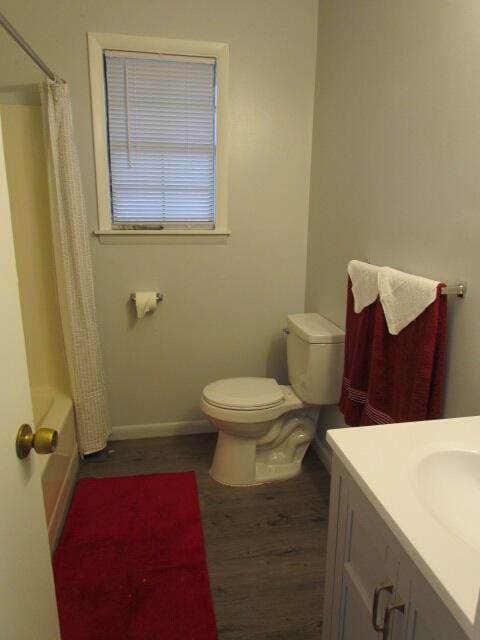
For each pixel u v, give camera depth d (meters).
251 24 2.35
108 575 1.67
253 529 1.94
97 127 2.31
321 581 1.67
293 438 2.37
